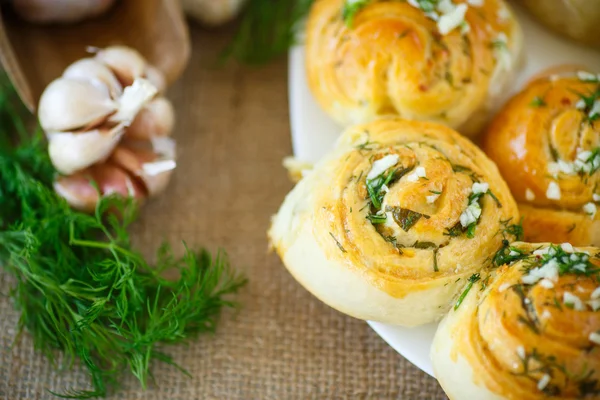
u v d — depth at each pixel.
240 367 0.38
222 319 0.39
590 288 0.33
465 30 0.38
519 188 0.37
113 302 0.38
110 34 0.41
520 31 0.40
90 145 0.38
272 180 0.41
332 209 0.35
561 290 0.33
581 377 0.32
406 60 0.37
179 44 0.40
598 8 0.39
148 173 0.39
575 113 0.37
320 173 0.36
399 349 0.36
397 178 0.35
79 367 0.38
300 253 0.36
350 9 0.38
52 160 0.38
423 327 0.37
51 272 0.37
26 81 0.39
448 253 0.35
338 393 0.38
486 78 0.38
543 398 0.32
